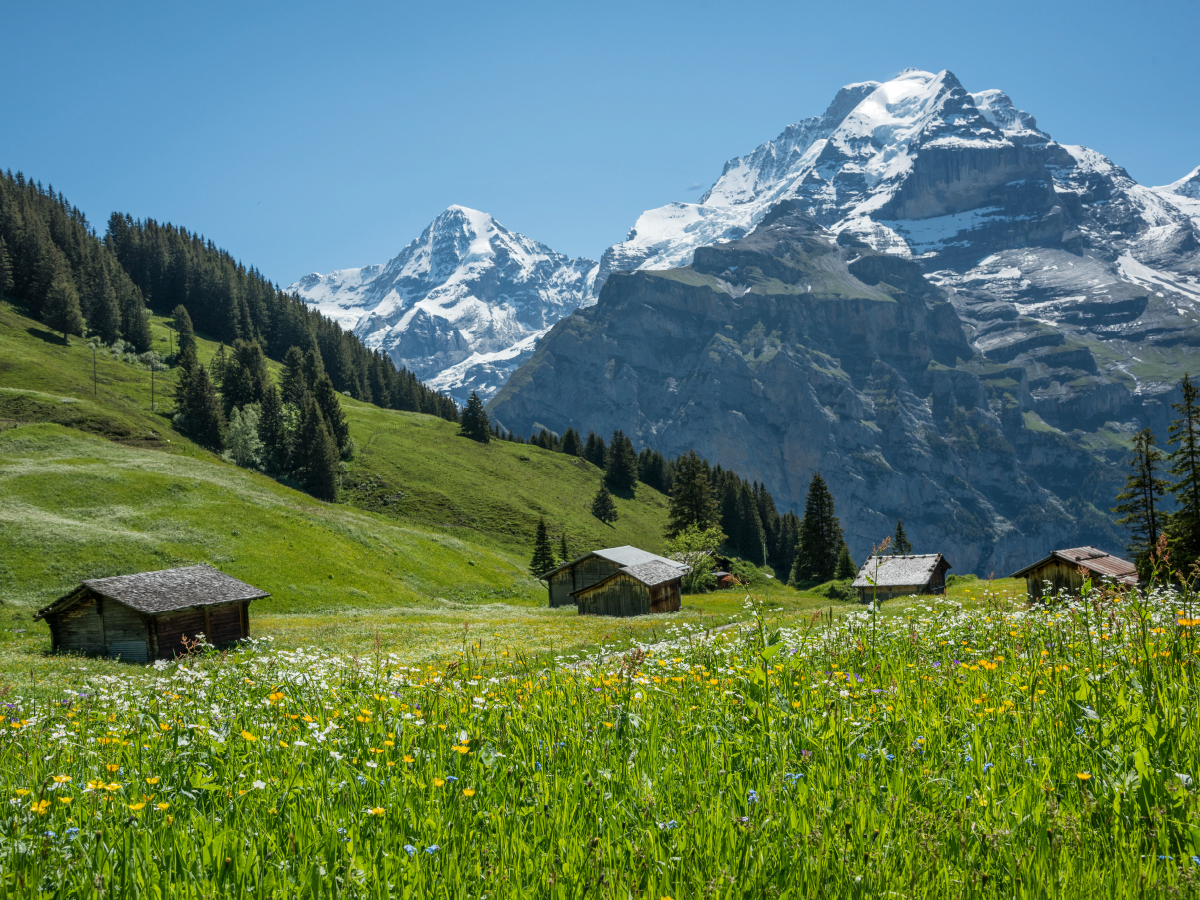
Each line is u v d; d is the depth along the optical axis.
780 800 4.67
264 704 8.20
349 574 89.69
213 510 95.00
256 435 157.50
